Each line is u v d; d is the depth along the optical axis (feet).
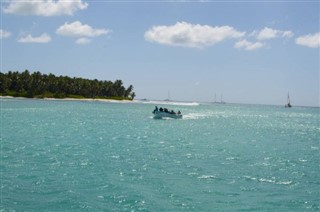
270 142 168.66
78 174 84.94
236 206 65.05
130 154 117.39
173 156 115.96
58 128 199.00
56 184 75.41
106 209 60.95
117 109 474.49
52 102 590.55
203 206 64.34
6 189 70.33
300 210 64.08
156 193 71.20
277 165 106.11
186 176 86.63
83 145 135.85
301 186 80.79
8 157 103.50
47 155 109.50
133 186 75.66
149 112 421.18
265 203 67.36
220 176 87.97
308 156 126.72
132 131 199.21
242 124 291.79
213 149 135.95
